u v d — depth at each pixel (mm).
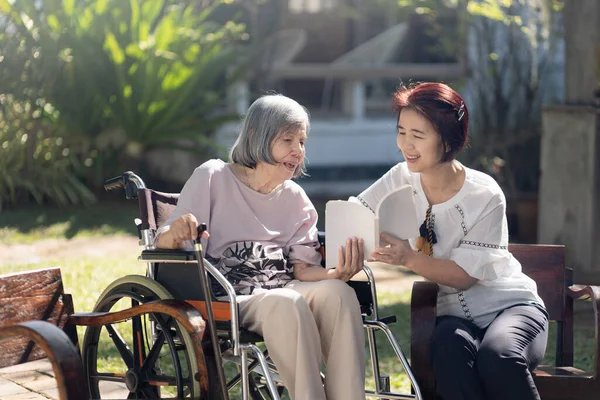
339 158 14305
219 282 3455
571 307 4172
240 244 3838
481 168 11055
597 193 7906
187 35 11664
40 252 8766
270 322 3455
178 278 3656
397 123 3783
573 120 7996
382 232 3695
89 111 11477
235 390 4930
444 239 3805
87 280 7207
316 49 16234
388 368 5301
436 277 3664
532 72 11180
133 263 7996
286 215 3977
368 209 3645
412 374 3576
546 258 4156
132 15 11469
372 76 13953
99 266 7828
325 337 3609
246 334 3525
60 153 11516
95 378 3896
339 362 3527
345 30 16234
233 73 12352
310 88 16500
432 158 3699
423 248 3822
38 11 11039
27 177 11273
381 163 14555
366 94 16328
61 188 11375
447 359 3459
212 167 3881
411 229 3682
